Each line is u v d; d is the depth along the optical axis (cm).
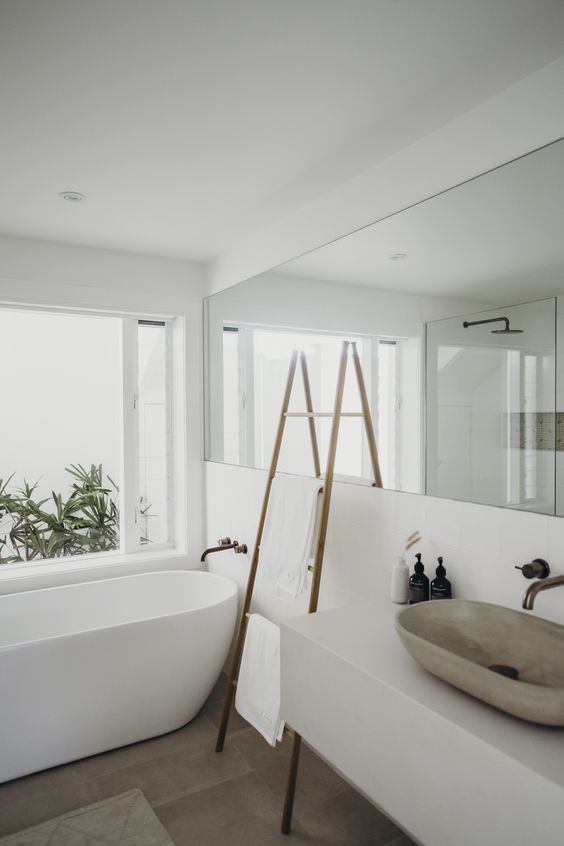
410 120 194
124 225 296
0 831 208
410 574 213
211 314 360
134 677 259
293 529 252
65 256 325
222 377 347
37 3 137
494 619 163
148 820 212
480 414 186
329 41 152
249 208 273
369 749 149
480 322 185
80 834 206
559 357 160
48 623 313
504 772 112
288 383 281
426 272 204
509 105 174
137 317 364
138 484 371
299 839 203
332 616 191
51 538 441
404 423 215
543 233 165
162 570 358
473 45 154
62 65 162
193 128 199
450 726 124
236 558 334
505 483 179
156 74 167
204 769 245
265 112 189
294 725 181
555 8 140
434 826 129
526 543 172
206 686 286
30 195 257
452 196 194
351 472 242
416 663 155
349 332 241
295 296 277
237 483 331
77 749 250
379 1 137
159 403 378
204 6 138
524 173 170
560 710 115
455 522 196
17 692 236
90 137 205
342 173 236
